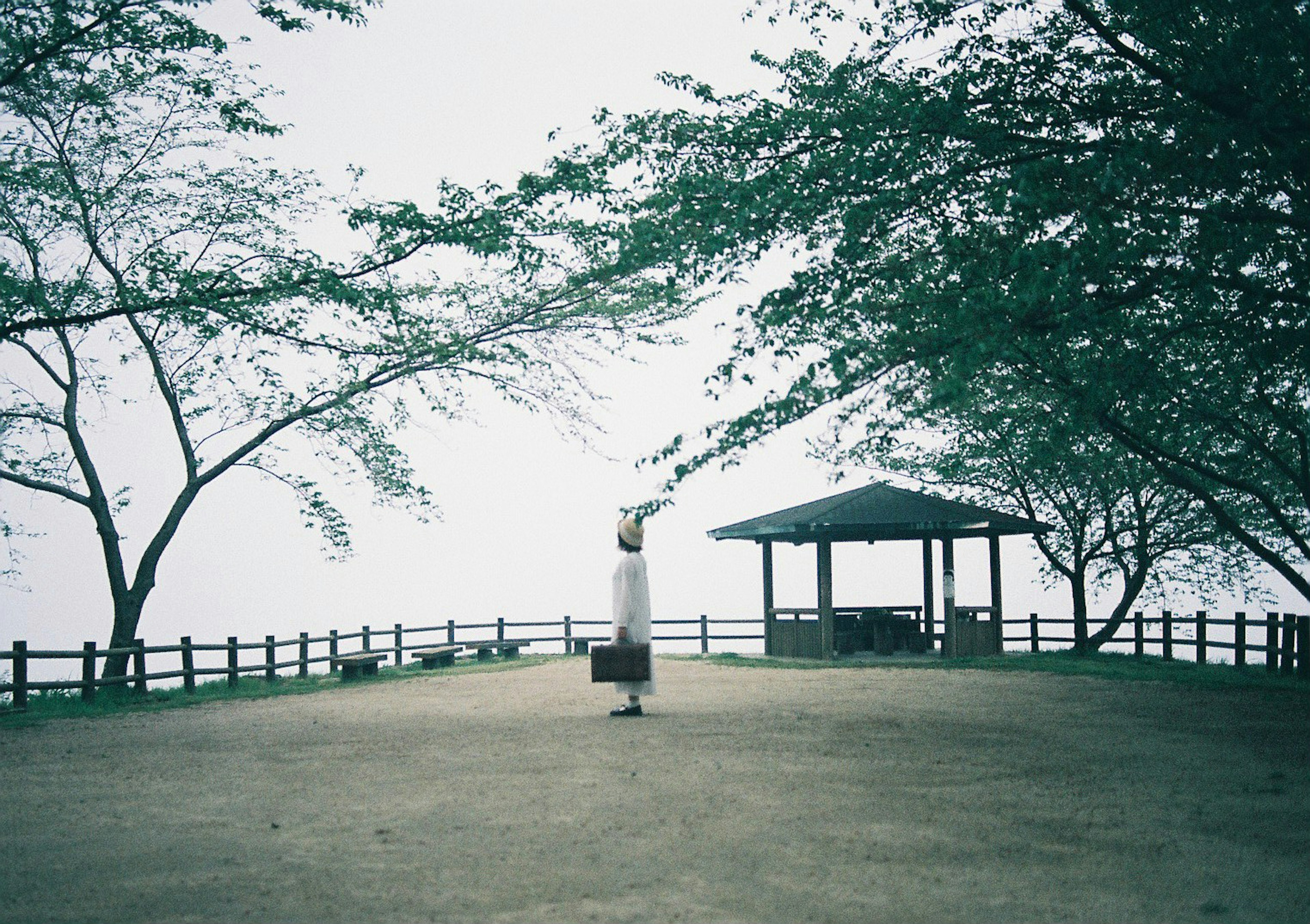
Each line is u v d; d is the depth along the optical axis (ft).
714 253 31.24
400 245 39.50
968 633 71.61
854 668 64.08
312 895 17.13
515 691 52.08
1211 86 28.07
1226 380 43.50
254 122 49.60
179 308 44.21
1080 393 40.29
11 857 19.67
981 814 22.61
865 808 23.18
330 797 24.97
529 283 47.26
